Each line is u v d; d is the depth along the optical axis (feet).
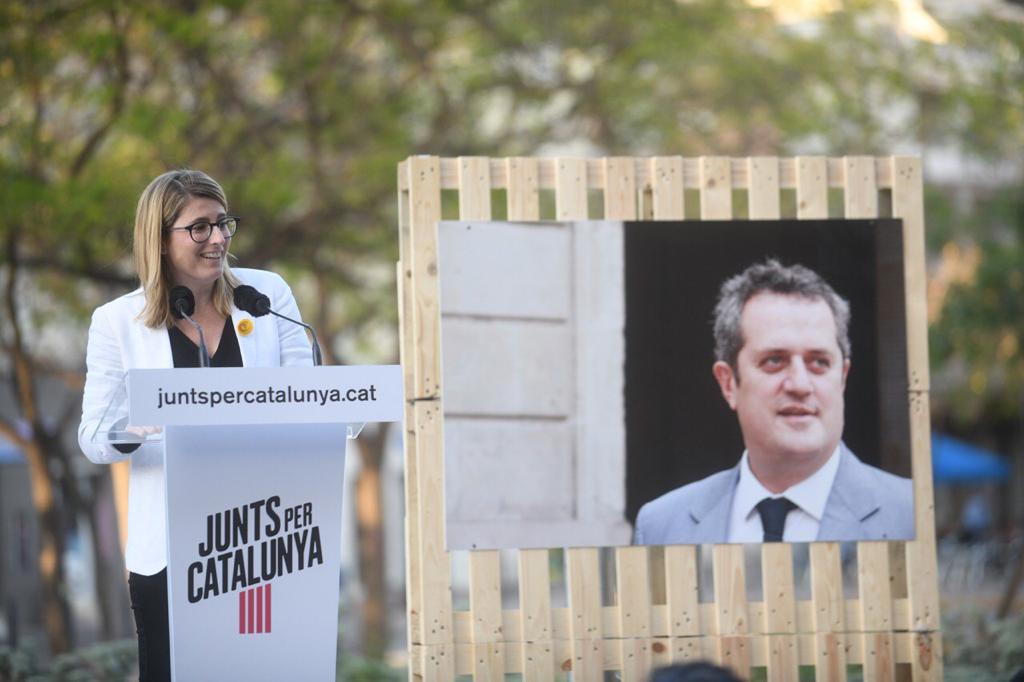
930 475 56.90
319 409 39.22
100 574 151.43
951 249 183.11
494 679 54.49
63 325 151.43
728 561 55.88
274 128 142.00
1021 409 267.18
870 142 163.94
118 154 129.90
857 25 158.61
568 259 55.67
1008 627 85.40
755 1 155.12
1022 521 306.35
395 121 146.72
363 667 99.71
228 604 40.16
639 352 55.77
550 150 157.07
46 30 119.34
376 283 164.66
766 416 56.13
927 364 57.16
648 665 55.06
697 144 160.04
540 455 55.06
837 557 56.34
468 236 55.06
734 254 56.54
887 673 56.03
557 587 150.30
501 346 55.06
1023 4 114.83
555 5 146.72
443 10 142.92
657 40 147.13
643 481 55.52
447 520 54.44
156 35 126.72
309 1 135.85
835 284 56.85
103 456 41.22
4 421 131.85
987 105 159.63
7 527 206.39
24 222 118.93
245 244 138.10
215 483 40.01
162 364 42.96
